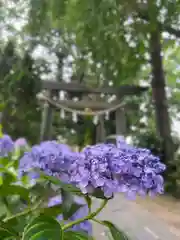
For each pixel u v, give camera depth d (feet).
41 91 14.40
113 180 1.08
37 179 1.25
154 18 9.30
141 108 16.52
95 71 11.90
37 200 1.26
